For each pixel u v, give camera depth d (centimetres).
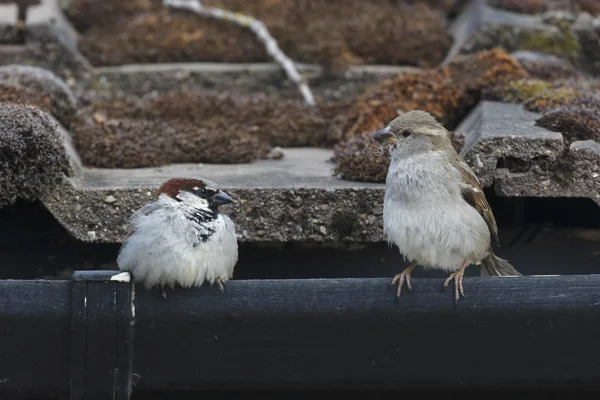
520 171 851
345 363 742
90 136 1046
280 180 907
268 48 1427
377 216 848
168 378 739
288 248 938
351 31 1470
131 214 843
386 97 1202
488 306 733
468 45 1406
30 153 806
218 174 964
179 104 1221
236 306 736
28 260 913
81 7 1485
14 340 722
